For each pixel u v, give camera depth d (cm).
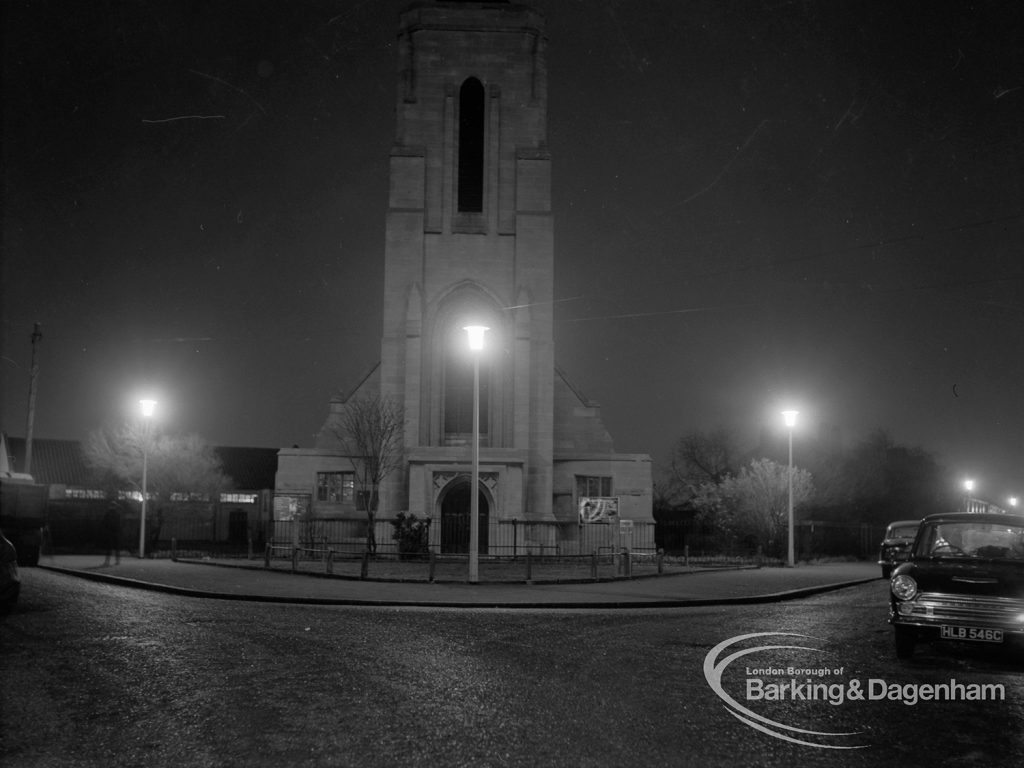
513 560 3738
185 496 5597
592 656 1352
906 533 3256
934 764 833
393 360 4272
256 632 1542
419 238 4328
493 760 803
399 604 2152
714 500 5284
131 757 805
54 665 1213
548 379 4291
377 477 4091
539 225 4356
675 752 844
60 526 4516
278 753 819
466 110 4481
